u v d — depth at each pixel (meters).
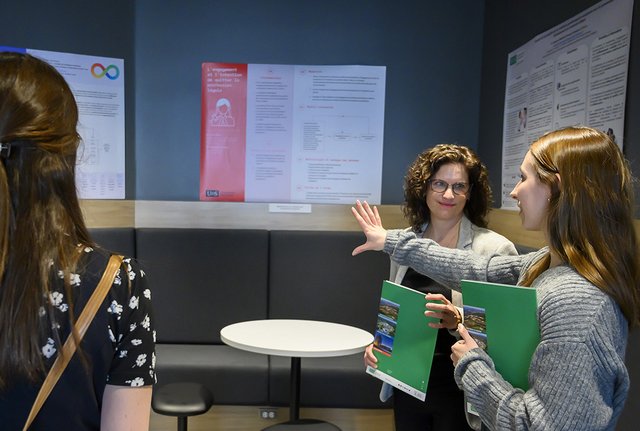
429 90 3.24
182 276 3.05
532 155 1.09
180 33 3.17
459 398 1.70
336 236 3.10
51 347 0.71
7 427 0.70
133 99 3.15
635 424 1.57
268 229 3.21
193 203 3.18
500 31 2.91
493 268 1.43
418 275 1.88
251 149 3.23
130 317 0.79
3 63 0.74
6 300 0.68
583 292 0.93
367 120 3.24
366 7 3.20
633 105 1.72
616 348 0.92
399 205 3.23
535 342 1.02
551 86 2.28
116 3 3.02
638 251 1.00
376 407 2.67
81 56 2.93
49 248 0.71
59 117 0.76
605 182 0.98
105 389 0.79
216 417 2.77
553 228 1.03
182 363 2.66
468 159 1.88
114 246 2.96
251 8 3.18
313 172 3.25
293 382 2.25
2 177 0.69
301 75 3.21
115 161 3.06
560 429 0.87
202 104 3.20
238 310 3.07
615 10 1.82
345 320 3.08
